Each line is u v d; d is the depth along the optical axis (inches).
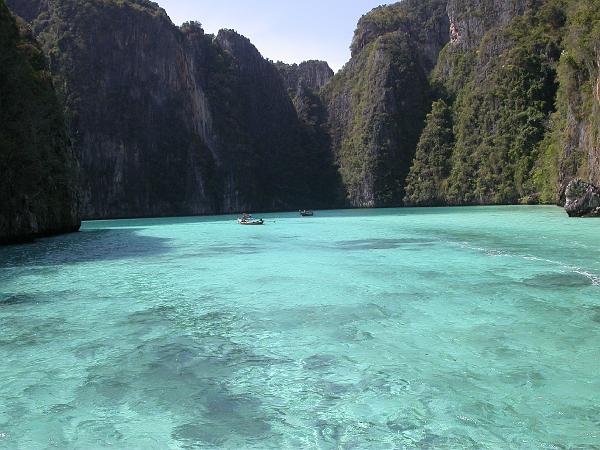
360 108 5118.1
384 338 357.1
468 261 704.4
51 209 1497.3
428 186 4320.9
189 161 4355.3
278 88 5546.3
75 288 574.6
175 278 634.2
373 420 238.7
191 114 4505.4
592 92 2006.6
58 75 3705.7
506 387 268.8
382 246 945.5
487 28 4606.3
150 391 277.6
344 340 355.6
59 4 3932.1
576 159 2186.3
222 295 521.0
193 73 4598.9
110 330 395.5
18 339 374.6
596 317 395.2
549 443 214.8
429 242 993.5
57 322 421.7
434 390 267.9
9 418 249.4
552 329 366.3
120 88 4050.2
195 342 360.8
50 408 259.9
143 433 232.8
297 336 368.8
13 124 1222.3
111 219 3481.8
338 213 3100.4
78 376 301.1
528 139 3479.3
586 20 2102.6
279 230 1507.1
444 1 5664.4
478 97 4077.3
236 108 4931.1
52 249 1038.4
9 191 1193.4
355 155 4987.7
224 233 1439.5
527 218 1641.2
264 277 623.2
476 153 3912.4
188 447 219.9
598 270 604.7
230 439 226.1
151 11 4441.4
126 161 3993.6
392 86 4857.3
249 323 406.9
